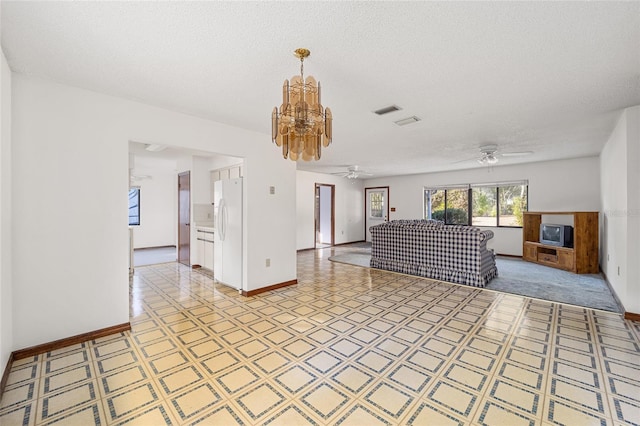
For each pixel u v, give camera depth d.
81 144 2.54
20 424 1.57
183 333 2.70
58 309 2.42
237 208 4.00
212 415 1.64
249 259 3.83
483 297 3.77
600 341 2.51
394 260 5.33
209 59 2.04
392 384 1.92
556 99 2.79
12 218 2.22
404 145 4.78
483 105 2.95
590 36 1.76
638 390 1.83
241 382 1.95
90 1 1.44
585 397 1.77
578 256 5.09
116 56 2.00
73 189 2.50
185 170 5.92
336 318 3.06
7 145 2.08
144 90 2.58
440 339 2.56
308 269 5.59
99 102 2.63
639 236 2.98
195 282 4.56
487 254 4.62
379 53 1.96
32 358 2.25
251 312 3.24
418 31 1.71
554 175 6.26
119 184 2.74
